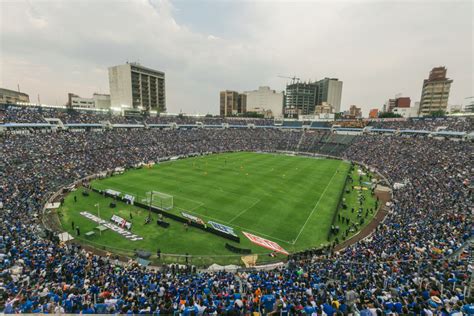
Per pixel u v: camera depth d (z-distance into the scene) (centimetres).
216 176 6138
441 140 8031
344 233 3397
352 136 10825
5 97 13838
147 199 4341
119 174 6106
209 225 3469
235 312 1309
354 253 2552
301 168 7331
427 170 5825
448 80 13950
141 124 10488
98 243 2981
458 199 3838
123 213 3853
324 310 1266
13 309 1373
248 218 3794
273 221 3719
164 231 3328
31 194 4147
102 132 8625
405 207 3772
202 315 1345
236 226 3534
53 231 3177
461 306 1284
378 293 1546
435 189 4484
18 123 6762
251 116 18050
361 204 4475
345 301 1477
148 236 3189
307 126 12900
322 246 3019
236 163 7862
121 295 1638
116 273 2084
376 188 5409
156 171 6531
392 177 5866
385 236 2877
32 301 1450
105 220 3588
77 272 2012
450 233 2709
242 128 13562
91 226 3394
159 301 1531
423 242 2548
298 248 3011
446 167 5781
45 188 4556
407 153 7519
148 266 2555
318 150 10344
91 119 9012
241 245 3047
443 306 1304
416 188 4691
